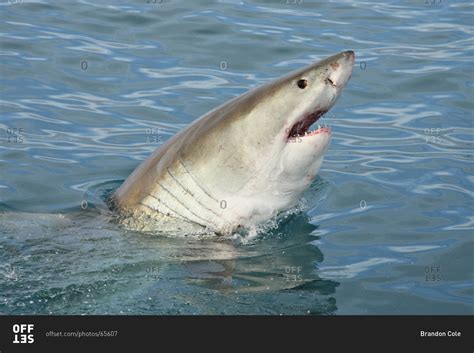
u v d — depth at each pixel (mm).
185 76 20562
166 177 13367
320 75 12672
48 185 15625
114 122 18391
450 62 21344
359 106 19297
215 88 19984
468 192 15445
